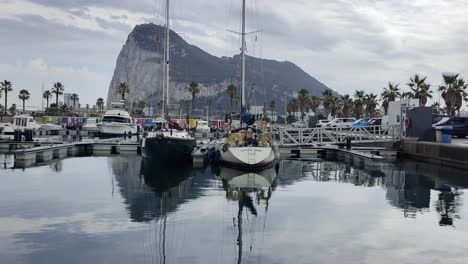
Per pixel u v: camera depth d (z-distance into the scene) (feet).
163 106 110.22
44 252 35.78
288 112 422.82
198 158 94.53
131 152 131.03
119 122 188.85
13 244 37.73
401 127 123.85
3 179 73.41
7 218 46.55
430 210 51.49
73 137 184.24
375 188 67.41
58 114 310.04
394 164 101.45
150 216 48.75
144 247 37.52
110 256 35.12
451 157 94.58
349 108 319.06
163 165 96.02
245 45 107.14
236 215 49.60
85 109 379.35
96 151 131.64
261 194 62.49
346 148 120.88
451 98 203.21
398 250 36.78
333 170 90.79
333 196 60.75
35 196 58.59
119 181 73.36
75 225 44.14
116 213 49.78
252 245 38.19
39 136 188.65
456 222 45.96
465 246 37.88
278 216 48.88
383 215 49.08
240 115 96.99
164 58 111.75
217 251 36.76
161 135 91.61
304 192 64.18
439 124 139.44
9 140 135.44
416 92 237.04
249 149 85.46
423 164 101.35
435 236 40.75
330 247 37.58
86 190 64.18
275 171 87.30
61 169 88.02
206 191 64.85
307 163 106.01
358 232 42.16
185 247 37.76
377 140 127.65
